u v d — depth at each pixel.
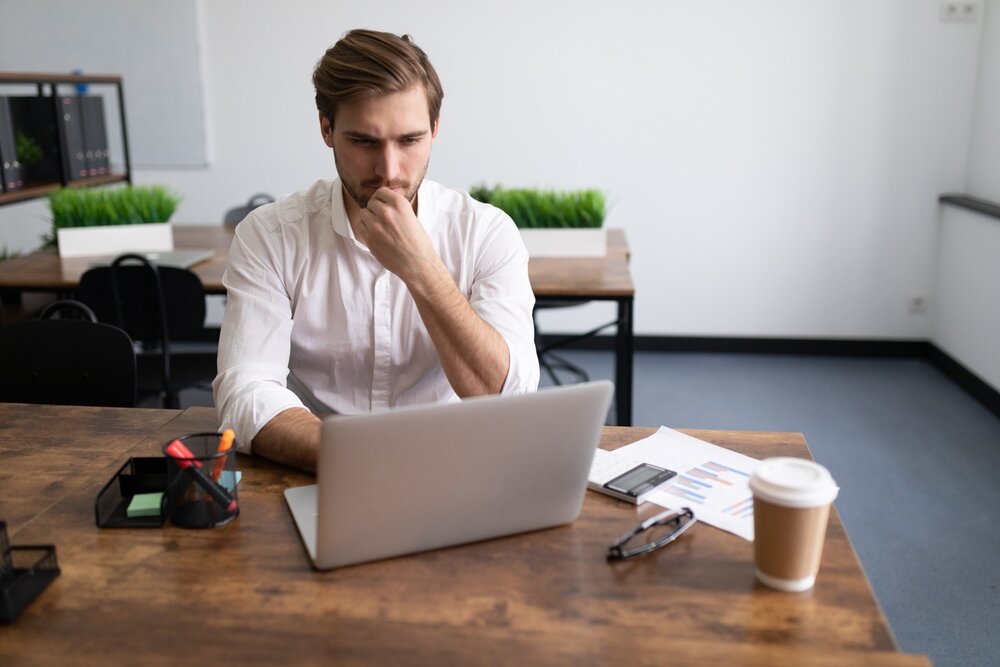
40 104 3.72
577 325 4.63
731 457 1.34
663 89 4.28
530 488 1.08
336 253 1.55
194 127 4.54
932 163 4.21
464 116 4.41
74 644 0.90
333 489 0.97
